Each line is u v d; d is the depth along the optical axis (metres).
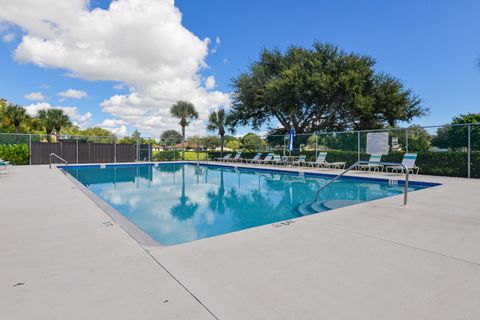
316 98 20.70
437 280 2.21
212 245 3.06
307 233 3.51
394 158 13.38
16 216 4.40
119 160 22.56
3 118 32.19
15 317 1.69
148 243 3.13
